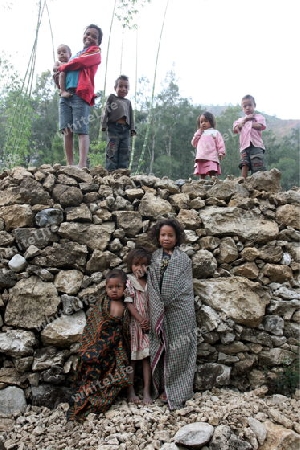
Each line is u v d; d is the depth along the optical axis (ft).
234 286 12.10
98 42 16.03
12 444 9.39
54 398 11.03
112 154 15.38
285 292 12.41
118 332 10.71
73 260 12.07
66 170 13.15
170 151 58.08
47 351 11.29
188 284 11.14
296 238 13.06
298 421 9.83
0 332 11.46
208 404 10.12
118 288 10.74
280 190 14.11
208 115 16.29
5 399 10.86
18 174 13.04
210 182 13.85
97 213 12.73
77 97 15.07
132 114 16.10
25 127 24.44
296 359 11.91
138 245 12.23
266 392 11.28
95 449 8.77
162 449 8.46
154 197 13.15
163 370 10.83
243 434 9.05
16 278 11.89
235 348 11.72
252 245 12.85
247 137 16.78
